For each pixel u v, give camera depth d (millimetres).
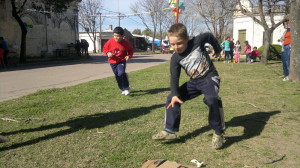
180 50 2951
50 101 5348
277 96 5625
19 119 4152
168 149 3020
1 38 14375
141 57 27172
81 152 2951
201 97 5629
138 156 2836
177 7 13008
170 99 3121
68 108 4824
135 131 3596
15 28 20312
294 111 4453
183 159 2768
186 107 4758
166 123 3160
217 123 2988
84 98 5598
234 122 3904
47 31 23875
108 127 3758
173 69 3080
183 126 3756
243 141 3217
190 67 3037
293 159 2750
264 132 3494
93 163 2697
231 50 16250
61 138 3363
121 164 2666
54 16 24766
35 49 22516
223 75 9375
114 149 3020
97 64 17031
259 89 6469
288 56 8164
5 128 3750
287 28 8195
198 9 22156
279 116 4164
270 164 2648
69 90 6621
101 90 6551
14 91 6867
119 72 5855
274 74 9508
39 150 3012
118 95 5934
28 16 21578
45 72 11852
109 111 4578
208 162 2695
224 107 4727
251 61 16250
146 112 4480
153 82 7875
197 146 3094
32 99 5578
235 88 6641
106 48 5898
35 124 3926
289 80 7801
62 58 21531
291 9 7457
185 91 3225
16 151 2982
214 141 2982
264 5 14938
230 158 2783
